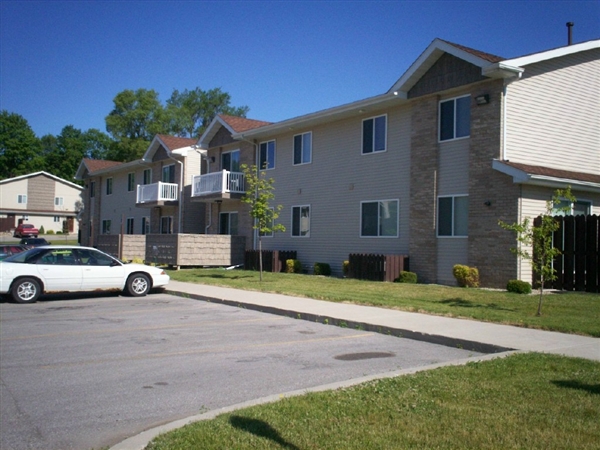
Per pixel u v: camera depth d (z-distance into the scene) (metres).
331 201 24.33
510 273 17.22
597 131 20.97
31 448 5.28
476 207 18.28
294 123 25.14
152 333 11.21
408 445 4.86
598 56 21.08
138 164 39.97
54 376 7.85
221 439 5.07
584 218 16.34
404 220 21.05
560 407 5.88
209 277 22.27
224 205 31.77
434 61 19.66
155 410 6.38
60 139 96.38
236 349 9.67
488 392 6.45
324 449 4.82
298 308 13.81
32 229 59.94
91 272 16.61
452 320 12.00
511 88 18.20
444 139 19.61
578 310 13.16
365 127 22.86
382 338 10.76
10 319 12.95
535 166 18.33
